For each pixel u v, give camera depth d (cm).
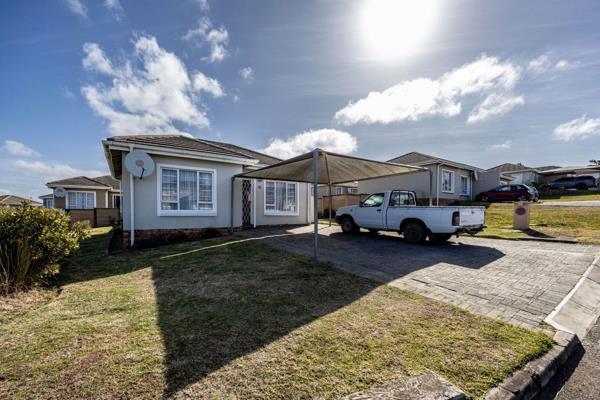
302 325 342
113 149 913
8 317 379
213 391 224
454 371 251
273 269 603
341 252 770
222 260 690
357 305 405
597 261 637
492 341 303
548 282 507
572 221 1129
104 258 774
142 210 955
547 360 271
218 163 1123
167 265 670
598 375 266
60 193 2488
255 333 323
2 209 555
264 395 220
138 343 302
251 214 1348
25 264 507
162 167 991
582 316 387
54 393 224
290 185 1493
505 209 1576
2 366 261
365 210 1066
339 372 250
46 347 295
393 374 246
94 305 421
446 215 841
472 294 449
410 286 489
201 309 398
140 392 223
